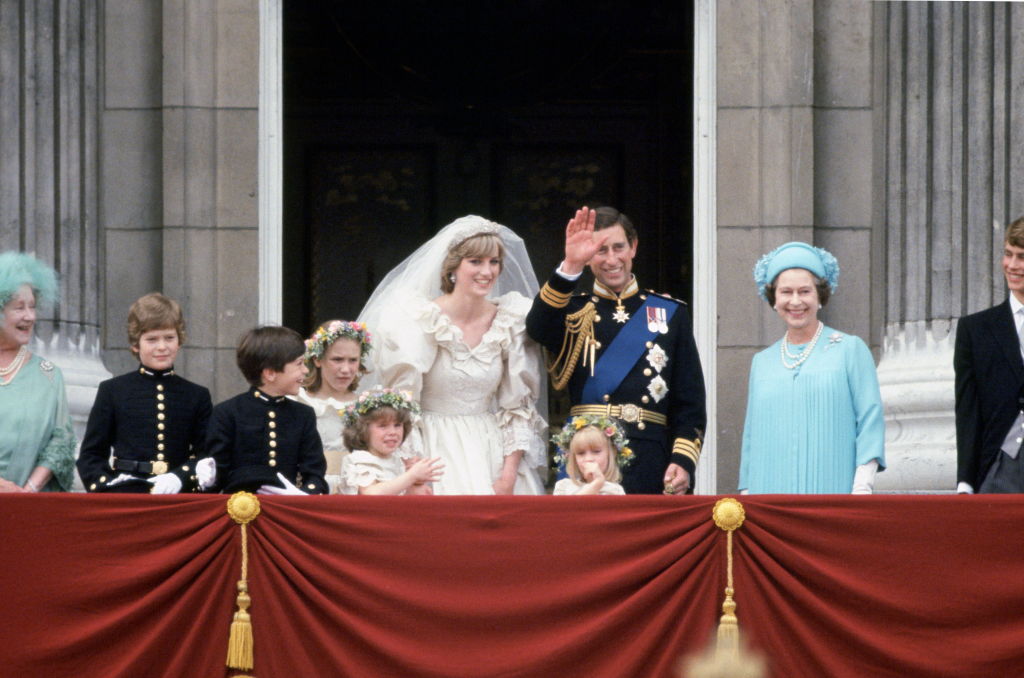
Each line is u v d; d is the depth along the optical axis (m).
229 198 35.56
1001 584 23.08
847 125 35.94
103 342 35.44
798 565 23.23
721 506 23.31
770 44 35.84
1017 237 26.19
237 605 23.33
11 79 34.12
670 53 52.78
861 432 27.25
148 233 35.69
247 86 35.72
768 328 35.44
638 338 28.47
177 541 23.39
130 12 35.81
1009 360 26.23
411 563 23.23
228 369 35.31
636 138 53.53
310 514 23.39
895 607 23.09
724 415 35.47
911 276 34.22
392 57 53.31
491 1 52.75
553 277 28.06
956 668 22.98
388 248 53.19
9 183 33.84
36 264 28.06
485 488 28.39
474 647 23.08
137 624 23.31
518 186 53.62
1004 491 25.98
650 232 53.09
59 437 27.61
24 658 23.16
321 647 23.19
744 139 35.81
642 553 23.30
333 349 28.81
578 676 23.08
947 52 34.12
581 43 53.19
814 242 35.66
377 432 26.84
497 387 29.25
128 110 35.81
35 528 23.39
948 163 33.94
